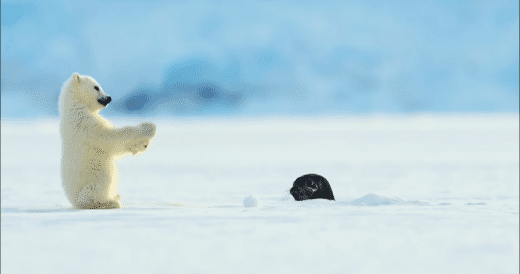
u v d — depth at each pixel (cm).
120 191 3441
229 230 1662
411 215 2019
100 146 2202
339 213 2077
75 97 2245
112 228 1697
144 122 2202
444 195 3020
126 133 2167
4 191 3506
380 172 4800
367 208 2266
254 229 1683
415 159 6175
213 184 3881
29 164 5953
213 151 7488
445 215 2016
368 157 6481
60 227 1711
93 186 2206
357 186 3691
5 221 1831
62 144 2264
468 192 3206
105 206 2236
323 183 2762
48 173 4994
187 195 3173
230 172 4878
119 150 2212
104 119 2269
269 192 3300
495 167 5162
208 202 2717
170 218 1914
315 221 1855
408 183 3875
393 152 7219
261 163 5775
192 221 1848
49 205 2536
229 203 2614
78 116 2211
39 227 1709
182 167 5391
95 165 2212
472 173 4631
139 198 3030
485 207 2316
